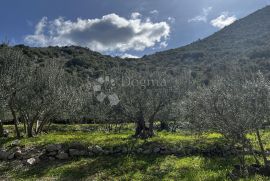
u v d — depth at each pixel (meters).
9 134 35.59
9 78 29.69
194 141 24.91
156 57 169.25
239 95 17.91
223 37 197.62
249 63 109.25
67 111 36.50
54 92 31.69
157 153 22.78
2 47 33.88
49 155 22.58
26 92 31.12
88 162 21.17
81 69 98.81
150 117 32.09
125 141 24.92
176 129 39.66
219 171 17.89
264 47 141.62
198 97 20.84
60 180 18.06
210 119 18.94
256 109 17.34
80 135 31.81
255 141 25.75
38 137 28.84
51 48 137.88
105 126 48.31
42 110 31.44
